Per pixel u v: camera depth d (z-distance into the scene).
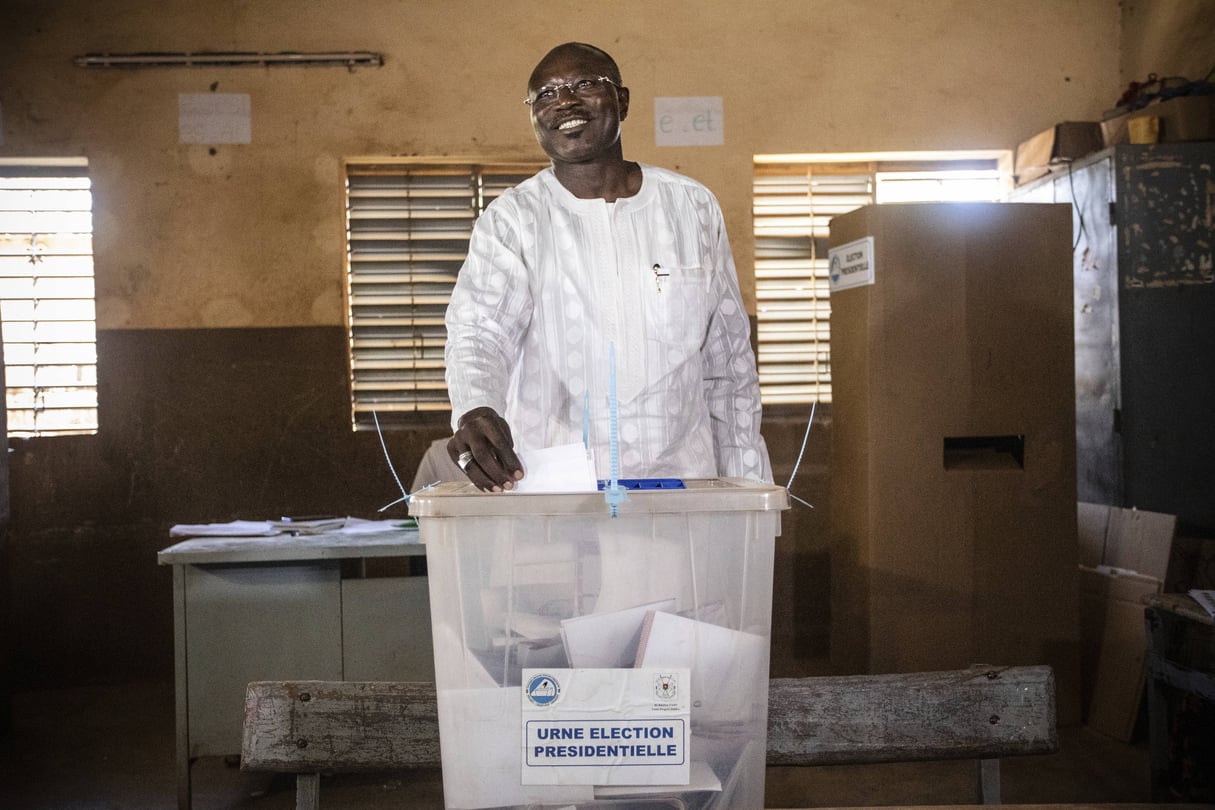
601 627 1.12
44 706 4.42
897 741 1.61
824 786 3.36
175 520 4.75
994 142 4.95
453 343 1.74
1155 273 4.04
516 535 1.11
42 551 4.70
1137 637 3.71
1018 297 3.78
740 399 1.97
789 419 4.98
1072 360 3.79
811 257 5.04
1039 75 4.96
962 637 3.75
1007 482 3.77
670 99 4.88
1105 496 4.16
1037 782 3.32
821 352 5.02
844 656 4.01
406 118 4.81
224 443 4.77
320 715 1.58
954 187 5.11
